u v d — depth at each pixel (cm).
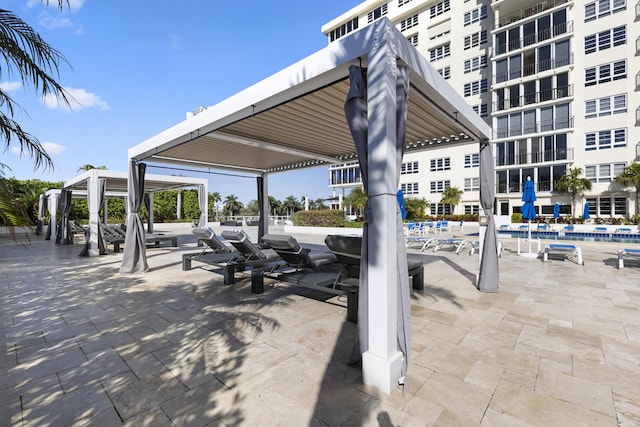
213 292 494
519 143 2222
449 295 461
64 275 634
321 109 452
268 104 376
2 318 379
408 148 664
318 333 327
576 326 340
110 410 205
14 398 218
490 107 2383
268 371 252
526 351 282
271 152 762
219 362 267
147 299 455
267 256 568
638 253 646
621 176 1800
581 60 1998
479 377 241
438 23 2639
